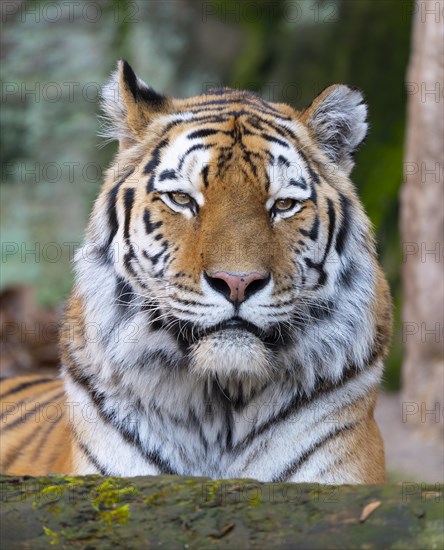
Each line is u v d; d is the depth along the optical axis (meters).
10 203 26.31
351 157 9.22
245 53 24.97
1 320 18.92
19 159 26.83
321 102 8.92
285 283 7.96
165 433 8.49
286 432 8.45
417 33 15.12
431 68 14.56
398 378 18.09
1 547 5.50
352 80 22.56
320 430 8.46
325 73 23.17
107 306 8.52
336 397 8.52
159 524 5.57
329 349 8.41
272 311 7.86
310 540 5.32
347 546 5.23
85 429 8.66
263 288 7.80
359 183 21.16
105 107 9.02
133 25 27.05
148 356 8.39
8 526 5.62
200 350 7.85
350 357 8.52
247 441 8.47
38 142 26.72
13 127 26.81
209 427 8.49
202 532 5.48
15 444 10.33
